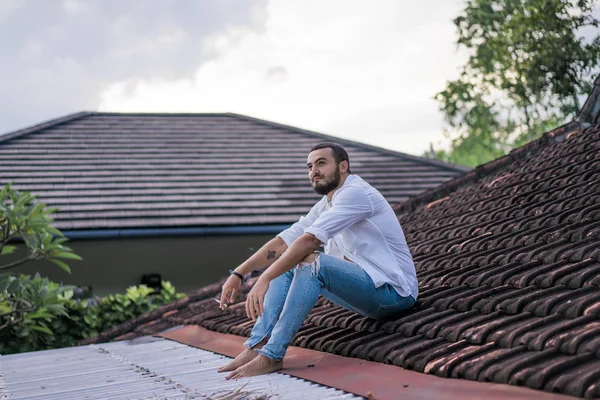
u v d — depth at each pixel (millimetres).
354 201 3947
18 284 7578
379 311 4039
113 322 9367
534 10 12211
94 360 5340
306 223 4352
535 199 5648
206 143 15523
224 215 12188
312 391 3213
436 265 5023
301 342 4387
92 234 11320
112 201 12328
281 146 15641
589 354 2672
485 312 3643
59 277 11547
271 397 3096
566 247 4082
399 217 8438
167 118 17234
